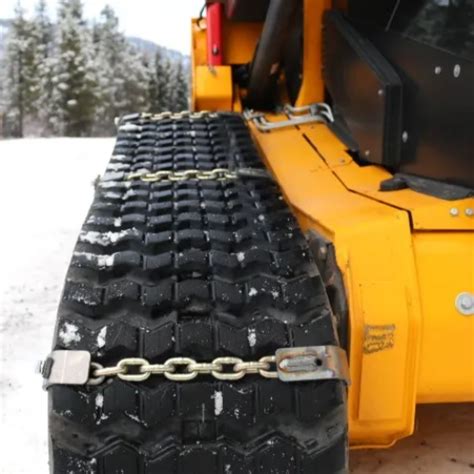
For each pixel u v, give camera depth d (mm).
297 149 2240
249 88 3109
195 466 1162
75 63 30594
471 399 1474
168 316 1267
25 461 2082
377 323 1383
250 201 1723
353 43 2057
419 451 1896
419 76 1721
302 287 1318
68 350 1189
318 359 1192
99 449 1152
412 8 1756
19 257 4359
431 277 1443
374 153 1909
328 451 1173
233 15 3156
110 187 1845
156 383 1176
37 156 8750
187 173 1941
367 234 1478
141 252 1440
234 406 1159
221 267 1371
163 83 35938
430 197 1604
